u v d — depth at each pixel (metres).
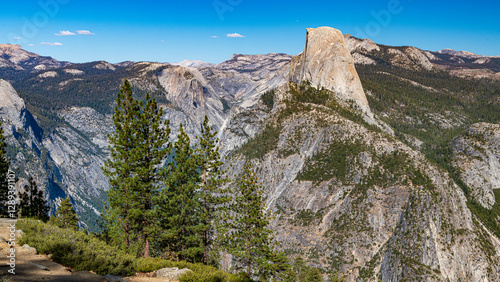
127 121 39.88
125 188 39.62
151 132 41.69
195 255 45.84
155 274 23.77
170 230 41.97
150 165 41.16
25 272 16.69
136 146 40.28
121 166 40.16
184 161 45.12
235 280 28.50
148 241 41.38
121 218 41.12
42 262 18.97
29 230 23.08
